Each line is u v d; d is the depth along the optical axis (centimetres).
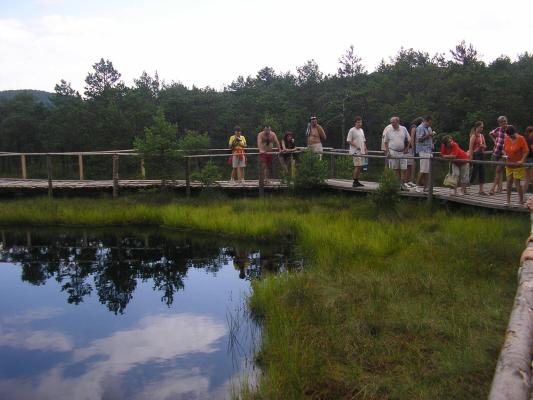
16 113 3950
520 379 282
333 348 555
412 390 459
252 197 1526
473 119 2806
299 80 4431
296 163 1499
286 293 729
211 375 566
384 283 723
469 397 437
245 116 3922
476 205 1083
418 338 559
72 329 713
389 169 1205
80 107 3541
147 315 760
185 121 3928
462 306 631
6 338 686
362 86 3722
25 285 923
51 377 570
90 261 1069
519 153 1009
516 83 3269
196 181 1616
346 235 988
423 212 1134
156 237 1245
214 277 936
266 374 550
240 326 698
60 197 1647
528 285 395
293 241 1133
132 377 566
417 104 3084
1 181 1811
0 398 526
